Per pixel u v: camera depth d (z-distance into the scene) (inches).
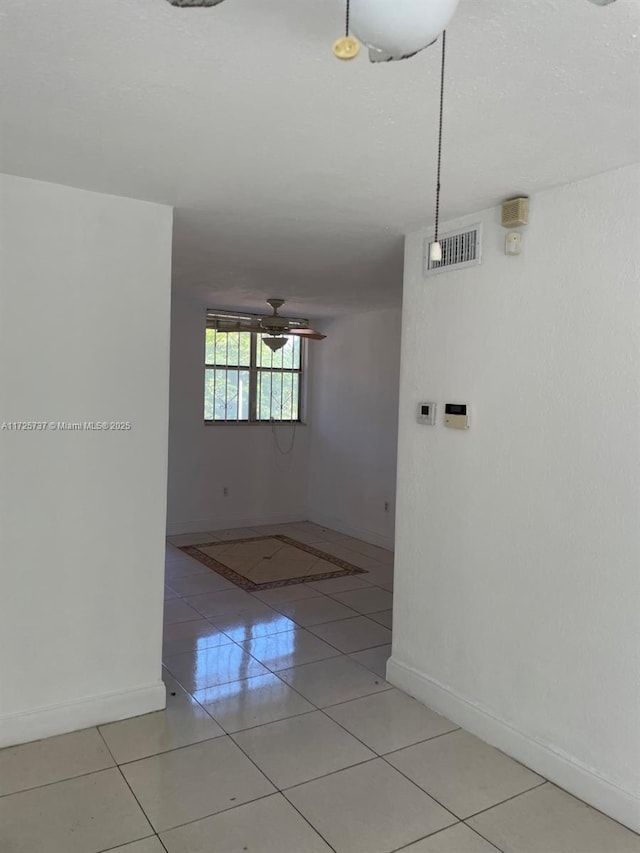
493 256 100.0
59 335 96.8
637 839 78.9
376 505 234.4
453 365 107.5
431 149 77.7
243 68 59.4
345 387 251.3
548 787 89.3
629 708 81.3
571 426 88.2
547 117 67.9
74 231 97.2
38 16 51.5
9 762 91.7
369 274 159.5
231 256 141.3
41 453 96.1
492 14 49.3
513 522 96.7
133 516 104.6
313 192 95.2
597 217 84.7
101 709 102.9
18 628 95.6
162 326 105.7
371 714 109.2
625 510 81.7
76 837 76.6
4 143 79.6
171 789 86.4
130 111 69.5
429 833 78.9
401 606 119.6
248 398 259.4
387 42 41.1
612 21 50.0
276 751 96.7
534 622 93.5
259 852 74.7
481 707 102.3
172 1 39.1
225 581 186.4
